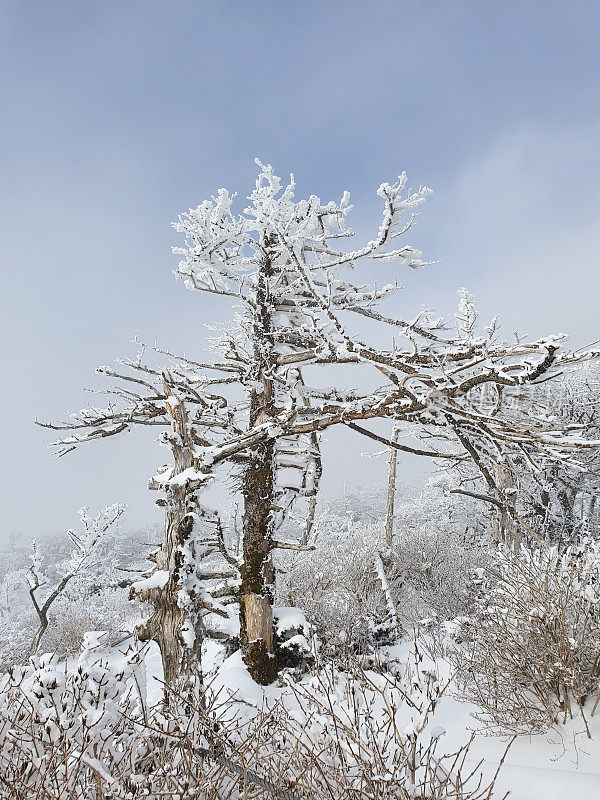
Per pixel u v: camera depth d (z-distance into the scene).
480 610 7.41
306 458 10.18
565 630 5.48
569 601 5.81
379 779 2.75
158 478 6.72
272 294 9.43
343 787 2.81
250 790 2.94
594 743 4.77
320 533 17.25
